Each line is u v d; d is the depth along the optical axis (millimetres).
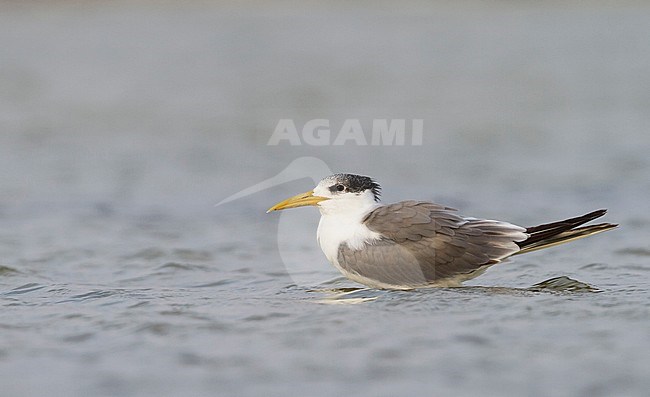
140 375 8094
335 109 27125
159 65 33469
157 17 41625
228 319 9812
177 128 24719
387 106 27500
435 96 28953
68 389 7801
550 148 22500
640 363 8094
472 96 28938
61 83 30375
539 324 9320
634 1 44844
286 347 8758
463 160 21344
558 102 28016
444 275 11195
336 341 8906
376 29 40219
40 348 8891
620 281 11664
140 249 14289
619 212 16625
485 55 35375
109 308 10469
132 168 20562
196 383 7875
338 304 10500
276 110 26938
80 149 22328
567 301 10273
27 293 11484
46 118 25719
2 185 18906
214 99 28422
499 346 8641
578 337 8852
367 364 8234
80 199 17875
